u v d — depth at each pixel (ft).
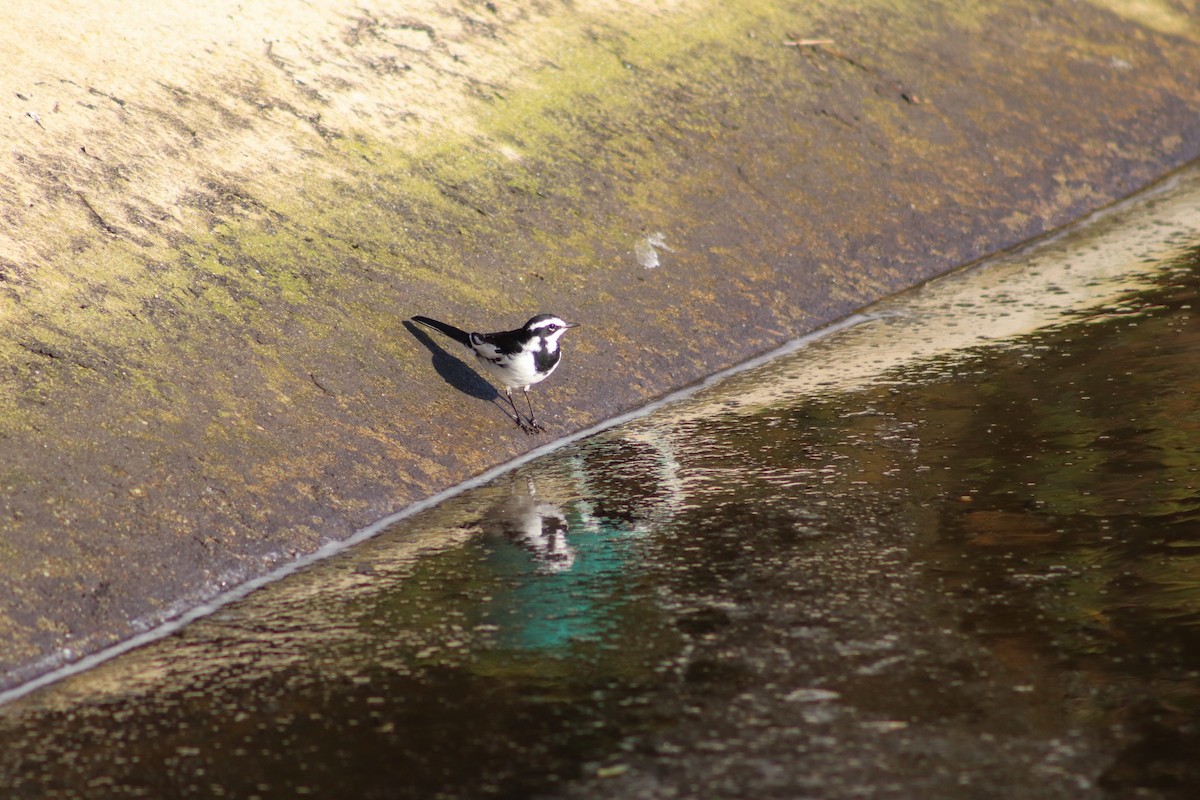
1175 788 24.63
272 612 33.17
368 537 37.45
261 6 56.24
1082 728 26.58
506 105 56.54
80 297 40.78
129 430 37.24
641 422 44.88
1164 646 29.22
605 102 58.80
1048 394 43.75
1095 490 36.78
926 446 40.70
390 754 26.71
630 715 27.78
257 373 41.01
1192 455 38.40
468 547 36.40
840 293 54.49
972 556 33.73
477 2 61.82
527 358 40.93
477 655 30.58
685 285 51.67
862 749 26.25
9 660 30.35
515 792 25.30
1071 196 65.05
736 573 33.81
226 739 27.45
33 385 37.27
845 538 35.24
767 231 55.72
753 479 39.47
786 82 64.34
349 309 44.75
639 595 33.01
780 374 48.14
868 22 71.31
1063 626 30.25
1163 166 70.13
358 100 53.62
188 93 50.52
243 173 48.08
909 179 61.67
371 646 31.19
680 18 66.23
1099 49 77.30
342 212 48.29
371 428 41.16
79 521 34.12
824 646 30.07
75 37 50.72
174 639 31.99
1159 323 49.14
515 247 50.08
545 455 42.80
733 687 28.66
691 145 58.39
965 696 27.86
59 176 44.60
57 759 26.86
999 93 69.92
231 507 36.47
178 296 42.34
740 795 24.94
